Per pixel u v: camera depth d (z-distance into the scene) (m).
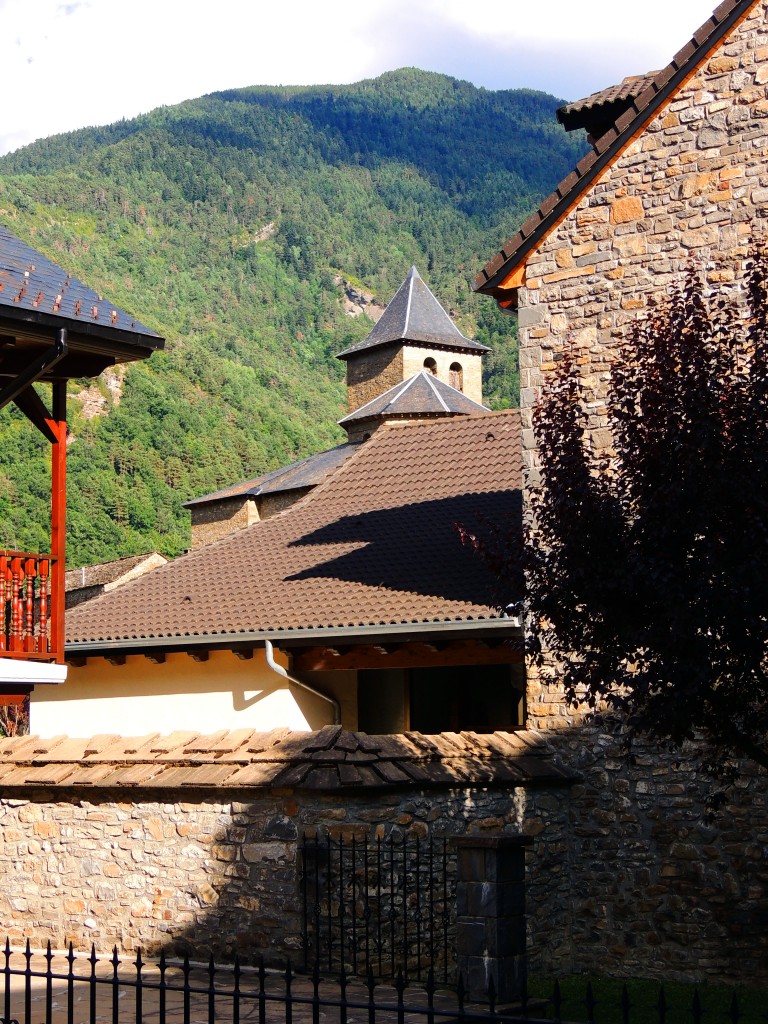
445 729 18.91
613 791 14.18
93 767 13.89
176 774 13.06
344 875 11.76
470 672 19.19
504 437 21.00
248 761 12.69
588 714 14.38
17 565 13.80
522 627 15.02
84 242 171.75
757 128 14.09
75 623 19.58
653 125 14.81
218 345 153.50
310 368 174.62
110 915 13.43
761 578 9.12
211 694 18.39
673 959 13.62
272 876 12.26
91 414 96.50
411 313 62.16
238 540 21.00
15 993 11.35
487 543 11.41
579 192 15.25
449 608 15.91
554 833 14.08
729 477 9.44
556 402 11.28
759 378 9.82
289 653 17.62
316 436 123.50
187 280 180.62
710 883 13.52
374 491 20.86
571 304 15.23
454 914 12.39
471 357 63.12
